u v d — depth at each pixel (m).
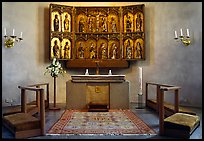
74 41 8.98
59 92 9.07
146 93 8.20
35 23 8.77
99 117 6.48
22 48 8.58
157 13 8.84
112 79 7.73
